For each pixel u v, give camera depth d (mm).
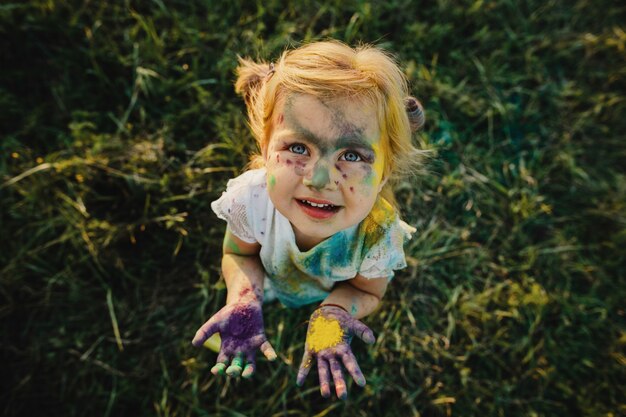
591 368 2346
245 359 1392
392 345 2295
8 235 2328
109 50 2539
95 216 2357
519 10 2846
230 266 1668
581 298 2430
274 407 2217
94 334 2295
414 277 2383
